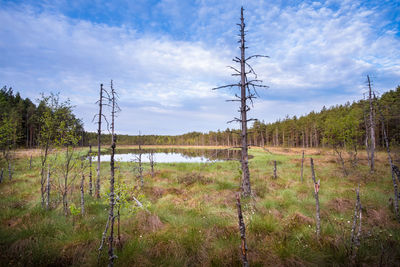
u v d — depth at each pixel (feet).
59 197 26.91
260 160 80.74
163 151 207.10
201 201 26.81
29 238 16.30
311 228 17.44
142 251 15.02
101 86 31.04
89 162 25.94
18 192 31.50
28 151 98.43
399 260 13.05
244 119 29.86
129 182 39.29
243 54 30.68
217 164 69.67
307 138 194.49
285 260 13.47
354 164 49.08
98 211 23.43
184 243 15.92
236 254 14.16
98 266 13.52
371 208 22.07
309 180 38.45
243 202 25.41
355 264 12.59
